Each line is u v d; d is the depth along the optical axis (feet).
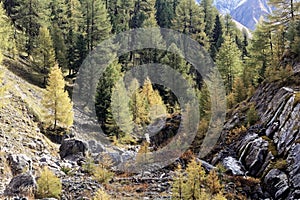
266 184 76.13
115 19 270.46
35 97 154.61
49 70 188.65
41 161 91.40
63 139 116.06
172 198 59.26
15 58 190.39
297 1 154.81
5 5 239.30
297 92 96.78
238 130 109.29
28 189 59.88
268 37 166.09
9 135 100.99
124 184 75.72
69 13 252.21
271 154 84.17
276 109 100.99
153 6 291.79
